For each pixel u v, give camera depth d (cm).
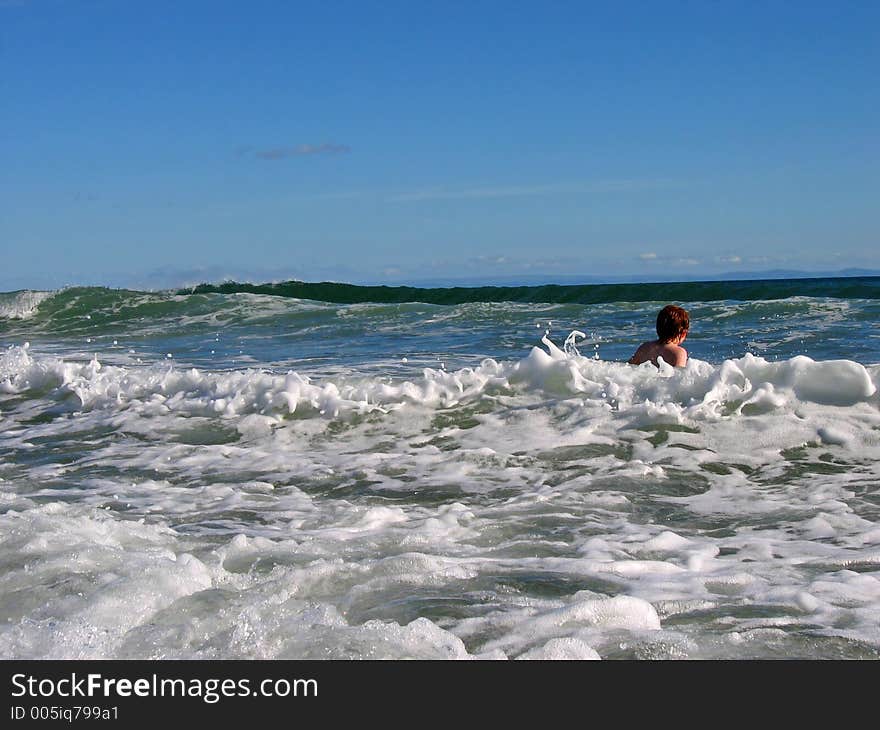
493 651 276
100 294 1770
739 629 290
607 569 350
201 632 283
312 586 333
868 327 1127
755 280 2064
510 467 540
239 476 550
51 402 799
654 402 612
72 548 346
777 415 578
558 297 1906
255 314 1564
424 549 382
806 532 407
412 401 674
